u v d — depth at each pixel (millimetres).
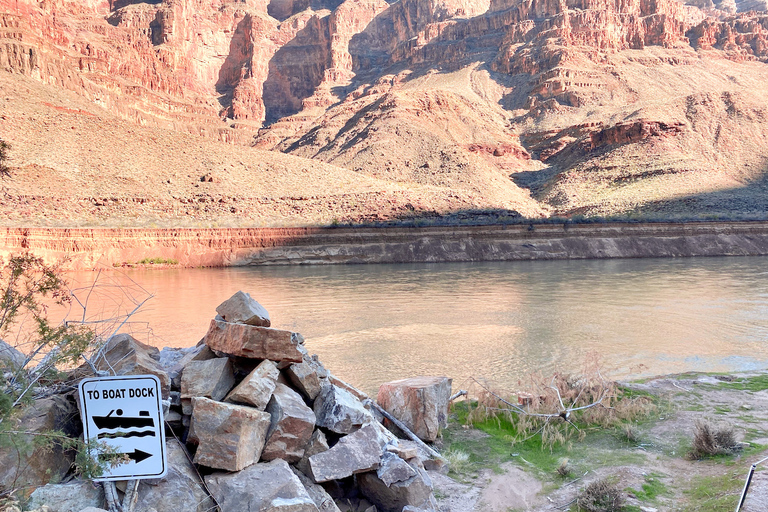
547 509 7305
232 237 71875
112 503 5613
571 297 38688
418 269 63594
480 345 22688
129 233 67750
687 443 9492
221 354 7762
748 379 14141
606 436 10000
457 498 7602
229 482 6215
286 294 40312
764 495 6824
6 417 5441
